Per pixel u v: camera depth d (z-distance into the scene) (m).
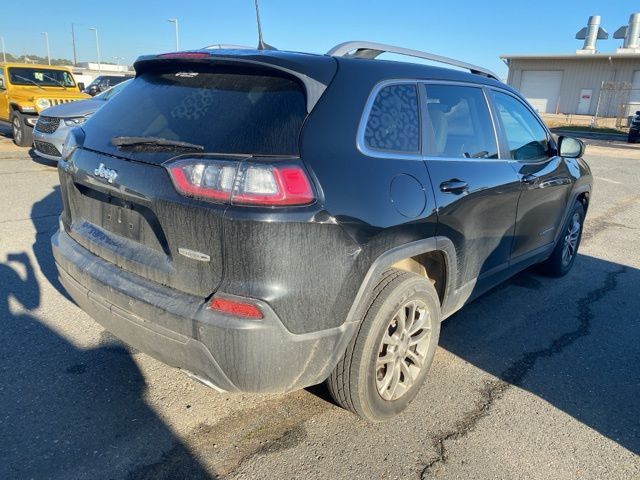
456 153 3.16
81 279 2.69
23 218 6.27
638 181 11.84
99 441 2.60
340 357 2.46
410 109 2.84
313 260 2.19
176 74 2.79
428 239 2.78
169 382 3.11
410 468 2.52
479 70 3.72
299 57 2.50
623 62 35.22
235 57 2.50
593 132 26.36
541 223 4.30
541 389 3.26
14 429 2.64
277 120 2.29
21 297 4.10
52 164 9.95
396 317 2.72
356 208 2.32
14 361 3.23
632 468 2.60
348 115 2.45
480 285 3.57
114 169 2.52
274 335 2.16
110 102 3.04
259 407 2.94
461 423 2.88
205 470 2.45
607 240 6.76
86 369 3.20
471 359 3.59
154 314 2.30
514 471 2.54
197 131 2.38
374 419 2.78
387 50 3.00
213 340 2.16
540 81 39.00
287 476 2.44
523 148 4.00
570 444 2.76
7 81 12.27
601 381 3.39
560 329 4.11
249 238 2.09
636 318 4.36
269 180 2.10
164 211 2.28
